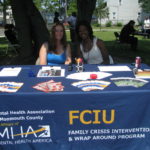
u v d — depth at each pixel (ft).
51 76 8.14
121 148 7.22
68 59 11.22
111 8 119.44
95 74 7.97
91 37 11.41
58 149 7.07
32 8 20.68
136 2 117.70
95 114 6.75
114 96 6.58
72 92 6.56
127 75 8.13
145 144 7.18
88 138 7.03
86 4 23.36
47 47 11.38
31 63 20.86
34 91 6.69
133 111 6.78
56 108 6.64
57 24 11.37
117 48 30.35
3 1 65.67
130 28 28.84
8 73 8.71
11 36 26.27
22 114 6.70
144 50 29.32
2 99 6.51
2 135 6.90
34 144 7.05
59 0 112.57
